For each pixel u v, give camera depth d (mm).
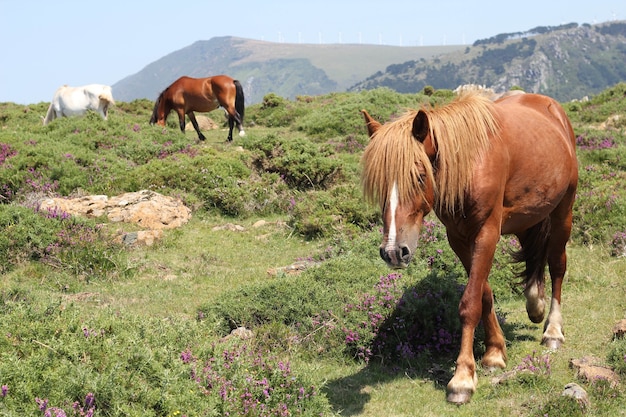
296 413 4945
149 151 17312
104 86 24641
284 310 7188
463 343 5605
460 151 5262
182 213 13102
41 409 3918
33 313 5035
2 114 28844
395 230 4910
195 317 7617
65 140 17750
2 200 13531
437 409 5375
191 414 4367
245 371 5156
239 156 16297
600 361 5859
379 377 6207
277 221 13203
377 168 5016
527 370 5660
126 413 4098
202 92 22922
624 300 7680
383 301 6988
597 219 10586
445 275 8055
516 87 22938
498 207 5562
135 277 9766
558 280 6906
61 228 10539
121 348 4715
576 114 27094
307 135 24688
